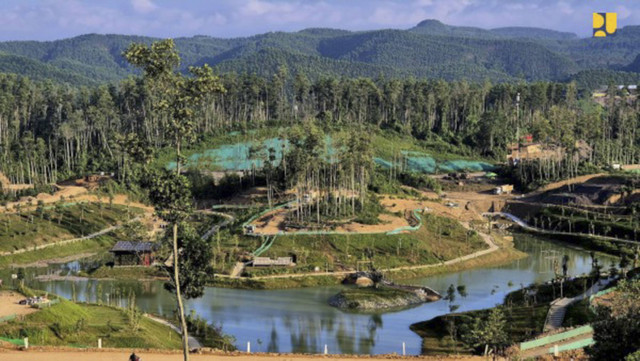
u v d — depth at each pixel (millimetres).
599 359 71562
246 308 147000
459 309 145250
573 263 195250
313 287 170250
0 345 89688
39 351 88375
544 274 182750
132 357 77500
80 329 102562
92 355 87375
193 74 76188
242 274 175625
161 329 117250
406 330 129625
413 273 182125
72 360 84062
